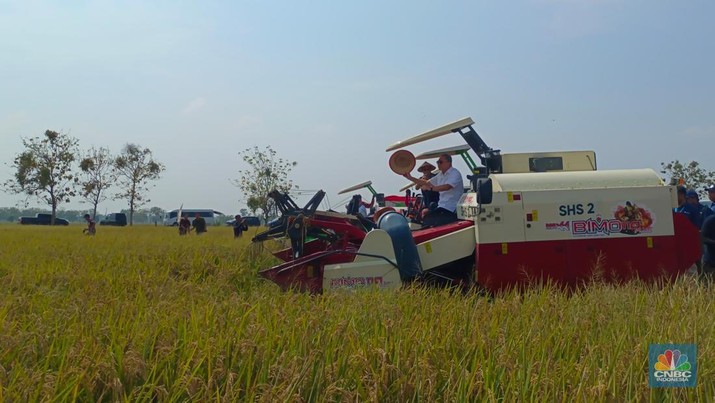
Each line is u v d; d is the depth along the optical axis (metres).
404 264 9.18
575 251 9.02
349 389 4.30
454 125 10.53
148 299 7.81
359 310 6.33
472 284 8.92
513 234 9.04
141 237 26.39
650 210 9.10
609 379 4.19
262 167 45.81
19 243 21.05
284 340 5.06
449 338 5.12
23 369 4.33
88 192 74.62
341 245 10.18
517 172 10.34
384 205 20.34
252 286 10.27
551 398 4.02
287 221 10.20
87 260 13.19
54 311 6.29
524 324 5.76
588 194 9.10
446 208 10.44
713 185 11.10
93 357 4.46
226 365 4.50
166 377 4.28
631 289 7.52
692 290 7.31
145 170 77.19
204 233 32.53
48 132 72.56
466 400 4.03
